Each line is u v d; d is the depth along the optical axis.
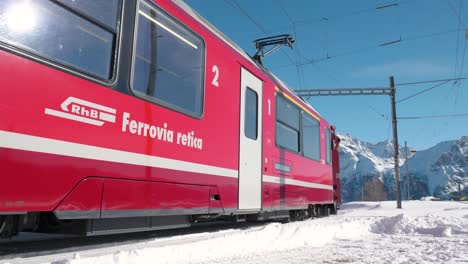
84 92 3.99
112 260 3.83
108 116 4.25
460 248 6.46
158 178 4.94
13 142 3.33
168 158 5.14
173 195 5.20
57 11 3.79
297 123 10.22
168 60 5.27
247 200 7.23
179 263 4.50
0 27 3.32
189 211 5.52
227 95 6.77
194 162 5.69
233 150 6.82
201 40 6.11
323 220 10.77
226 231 7.42
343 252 5.94
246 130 7.37
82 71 3.99
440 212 17.66
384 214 16.23
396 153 24.78
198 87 5.93
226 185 6.52
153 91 4.95
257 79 8.01
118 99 4.39
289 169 9.38
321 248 6.38
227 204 6.53
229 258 5.04
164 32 5.23
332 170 13.48
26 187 3.41
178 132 5.37
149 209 4.77
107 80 4.27
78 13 3.99
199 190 5.78
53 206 3.64
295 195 9.70
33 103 3.50
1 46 3.29
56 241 5.41
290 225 7.04
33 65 3.53
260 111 8.02
